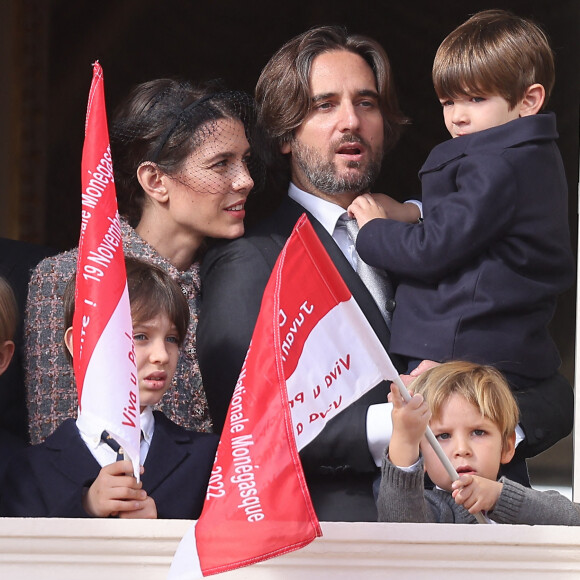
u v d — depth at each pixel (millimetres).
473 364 16578
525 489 15711
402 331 17812
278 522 13586
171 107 18656
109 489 15297
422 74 33812
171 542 15031
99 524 15055
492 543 14922
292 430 13781
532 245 17891
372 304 18156
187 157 18375
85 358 15445
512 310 17672
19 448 17781
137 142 18641
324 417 14391
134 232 18828
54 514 15578
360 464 16750
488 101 18406
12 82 32938
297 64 18688
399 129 19703
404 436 14641
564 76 32844
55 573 15023
